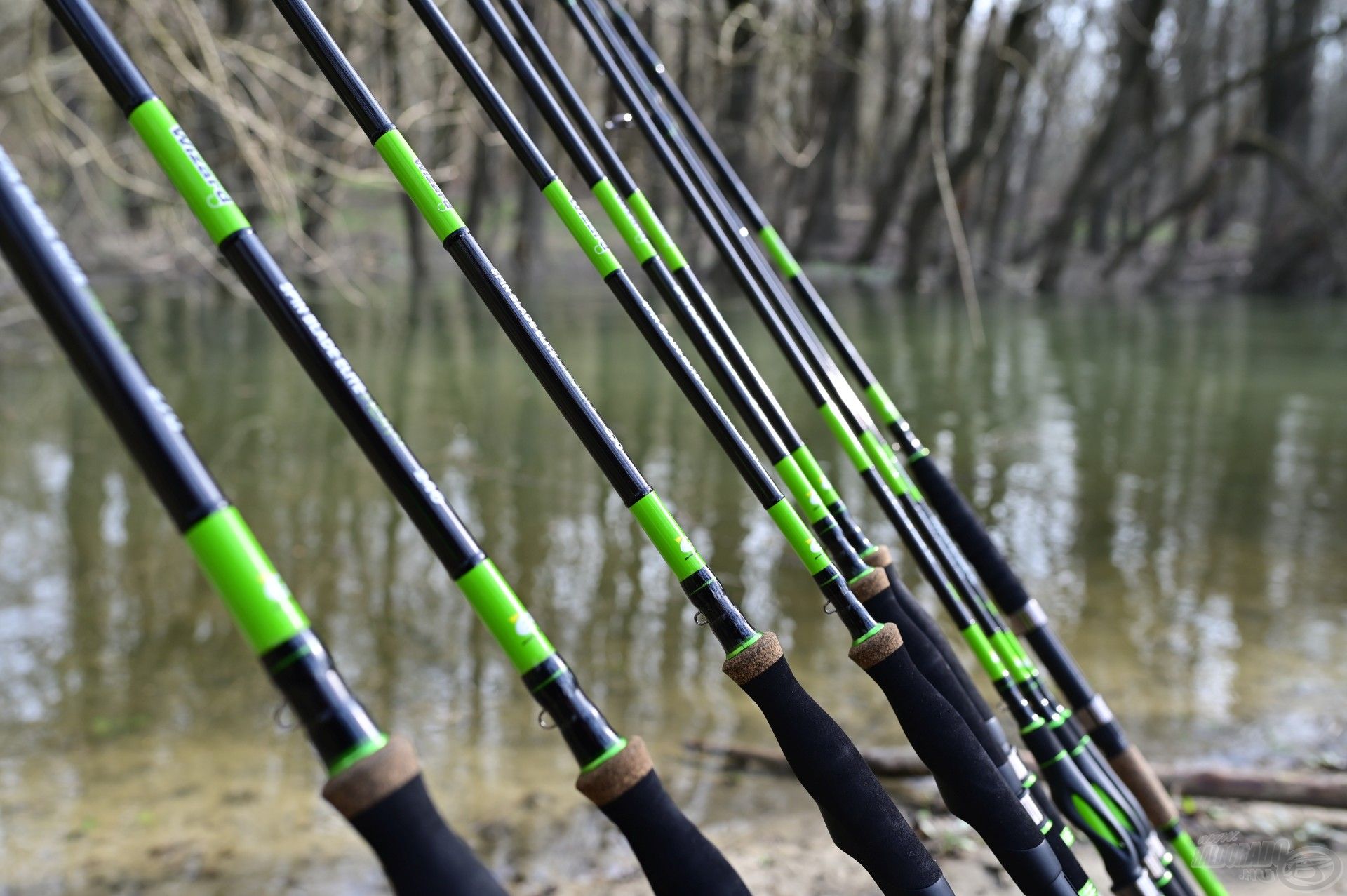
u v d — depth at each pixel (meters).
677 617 4.62
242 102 7.06
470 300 16.31
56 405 8.45
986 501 6.33
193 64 6.62
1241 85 20.52
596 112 12.48
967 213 20.86
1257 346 13.09
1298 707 3.72
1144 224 22.47
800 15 11.03
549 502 6.17
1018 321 15.55
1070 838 1.41
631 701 3.88
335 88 1.00
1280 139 22.50
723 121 14.55
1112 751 1.88
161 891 2.87
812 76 16.61
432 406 8.77
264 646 0.58
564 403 0.98
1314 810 3.15
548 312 15.15
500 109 1.19
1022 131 28.55
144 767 3.50
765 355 11.45
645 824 0.73
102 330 0.56
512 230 24.02
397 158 0.99
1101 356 12.14
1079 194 20.94
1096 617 4.55
